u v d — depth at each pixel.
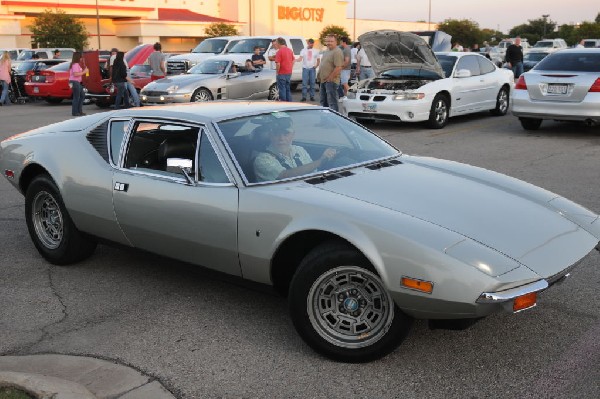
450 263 3.08
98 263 5.23
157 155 4.32
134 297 4.51
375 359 3.46
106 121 4.77
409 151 10.12
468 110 13.57
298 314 3.53
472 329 3.88
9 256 5.42
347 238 3.30
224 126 4.15
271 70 17.81
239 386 3.31
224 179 3.91
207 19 53.00
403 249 3.18
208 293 4.57
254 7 56.88
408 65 12.82
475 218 3.51
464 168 4.50
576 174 8.22
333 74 13.80
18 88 20.97
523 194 4.04
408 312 3.26
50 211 5.14
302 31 60.62
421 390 3.23
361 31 67.94
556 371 3.39
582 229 3.72
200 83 15.79
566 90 10.97
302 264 3.50
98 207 4.56
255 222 3.68
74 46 43.66
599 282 4.60
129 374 3.44
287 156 4.14
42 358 3.62
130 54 22.23
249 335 3.89
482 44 69.12
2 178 8.54
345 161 4.30
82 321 4.13
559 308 4.17
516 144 10.67
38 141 5.15
